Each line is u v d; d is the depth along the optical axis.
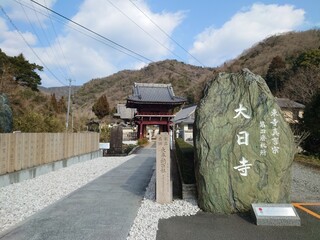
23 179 10.88
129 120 54.88
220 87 7.07
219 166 6.38
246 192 6.25
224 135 6.50
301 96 28.77
